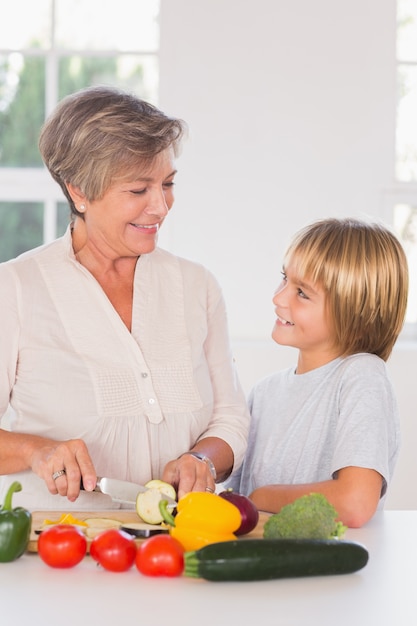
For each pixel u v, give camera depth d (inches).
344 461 72.7
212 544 55.8
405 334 159.2
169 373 77.1
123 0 155.4
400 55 154.7
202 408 78.8
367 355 79.8
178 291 80.0
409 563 61.2
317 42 151.5
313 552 56.3
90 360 74.9
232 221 152.9
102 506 75.5
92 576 57.3
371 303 80.3
